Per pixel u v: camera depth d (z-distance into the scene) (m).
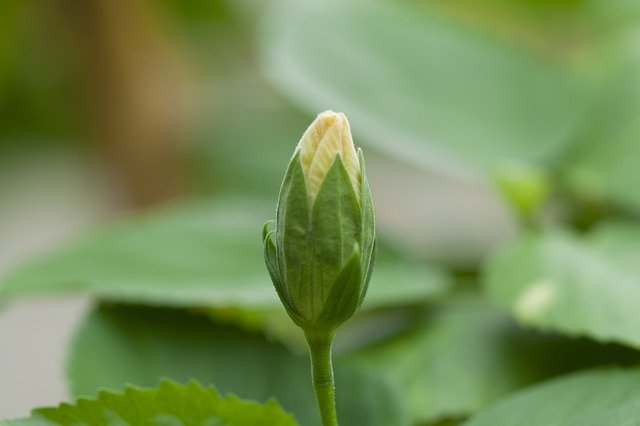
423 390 0.44
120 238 0.47
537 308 0.42
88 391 0.42
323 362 0.38
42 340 0.89
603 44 0.58
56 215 0.93
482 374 0.44
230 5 0.79
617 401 0.39
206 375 0.43
